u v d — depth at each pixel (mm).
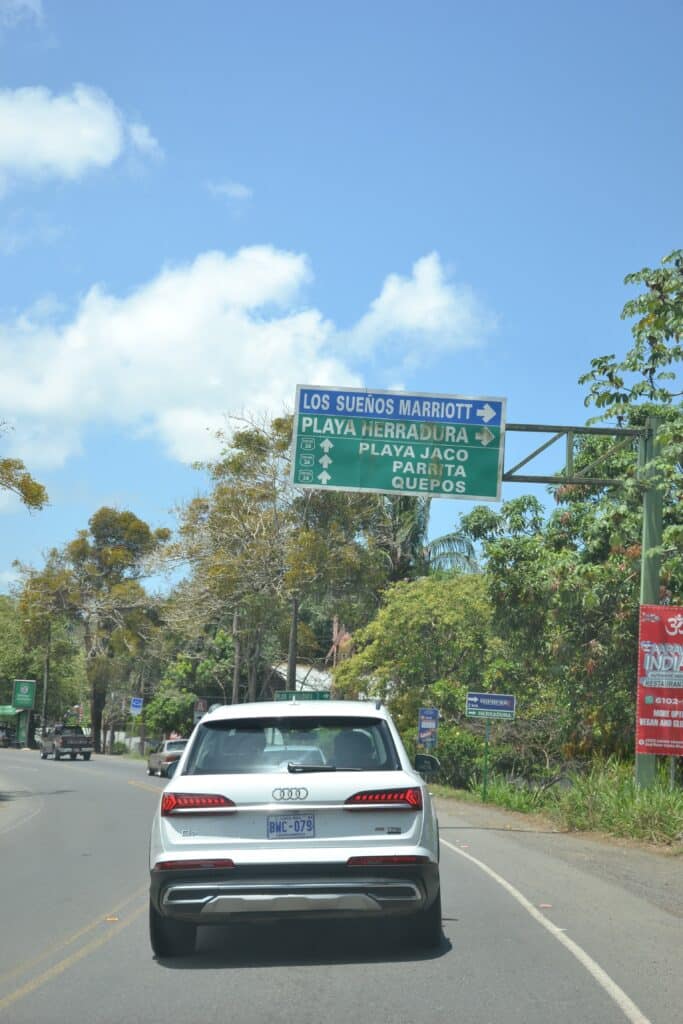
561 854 15742
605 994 6984
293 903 7715
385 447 20391
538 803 25953
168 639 73125
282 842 7809
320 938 9102
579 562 23250
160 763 45281
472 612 38656
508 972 7641
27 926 9984
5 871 14203
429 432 20422
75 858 15719
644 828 17562
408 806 7910
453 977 7492
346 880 7730
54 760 64188
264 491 47125
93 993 7215
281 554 46562
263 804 7855
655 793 18141
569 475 19906
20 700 84625
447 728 35906
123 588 75312
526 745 31547
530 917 10023
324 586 46781
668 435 17266
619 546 22141
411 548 51000
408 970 7727
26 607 77562
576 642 23453
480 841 17688
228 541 47406
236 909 7750
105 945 9008
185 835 7859
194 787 7945
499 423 20359
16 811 25828
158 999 6992
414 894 7801
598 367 18219
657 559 19203
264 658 56000
